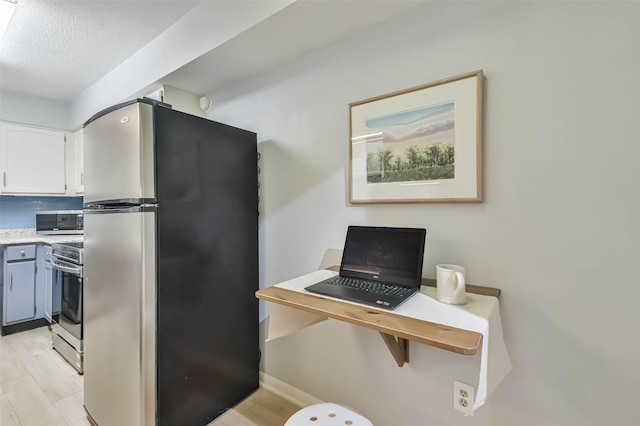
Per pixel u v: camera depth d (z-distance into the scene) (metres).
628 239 0.97
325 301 1.07
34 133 3.04
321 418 1.09
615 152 0.98
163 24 1.83
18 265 2.79
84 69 2.40
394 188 1.41
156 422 1.37
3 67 2.37
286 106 1.85
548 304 1.09
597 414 1.02
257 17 1.42
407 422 1.42
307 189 1.77
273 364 1.94
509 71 1.15
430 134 1.31
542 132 1.09
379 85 1.47
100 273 1.55
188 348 1.52
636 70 0.95
